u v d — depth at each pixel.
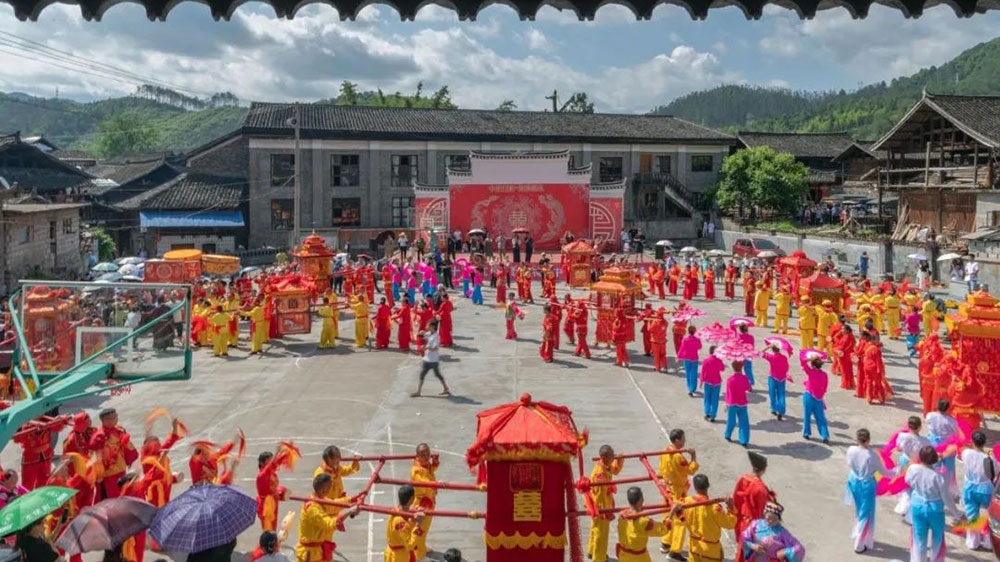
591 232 52.69
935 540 10.54
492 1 5.07
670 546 11.37
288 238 53.94
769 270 35.97
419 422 17.52
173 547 7.96
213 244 52.06
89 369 10.75
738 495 10.12
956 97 42.91
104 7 4.82
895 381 21.23
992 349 15.97
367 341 26.22
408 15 5.13
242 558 11.17
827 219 57.50
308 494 13.54
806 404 16.33
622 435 16.66
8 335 17.08
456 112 60.84
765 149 56.94
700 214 61.09
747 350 16.20
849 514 12.78
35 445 12.44
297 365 23.17
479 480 10.34
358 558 11.29
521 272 35.50
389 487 13.95
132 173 66.00
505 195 51.94
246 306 28.42
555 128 60.22
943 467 12.12
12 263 33.47
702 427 17.22
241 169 56.75
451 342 25.78
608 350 25.25
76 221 41.53
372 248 54.91
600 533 11.03
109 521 8.32
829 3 5.12
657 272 37.34
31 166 53.84
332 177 54.91
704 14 5.12
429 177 56.47
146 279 32.22
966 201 42.34
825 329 23.80
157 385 20.72
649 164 61.28
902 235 46.06
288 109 57.47
